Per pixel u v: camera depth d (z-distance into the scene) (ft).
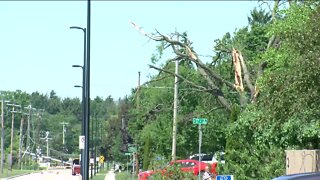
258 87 228.84
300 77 137.90
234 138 229.25
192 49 362.53
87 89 252.42
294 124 188.65
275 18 331.57
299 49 143.74
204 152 442.91
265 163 202.59
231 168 212.23
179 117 423.23
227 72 396.78
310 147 202.80
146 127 482.69
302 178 69.82
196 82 422.00
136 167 552.41
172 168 256.32
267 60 272.31
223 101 366.63
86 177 252.21
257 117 188.65
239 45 371.35
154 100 481.46
